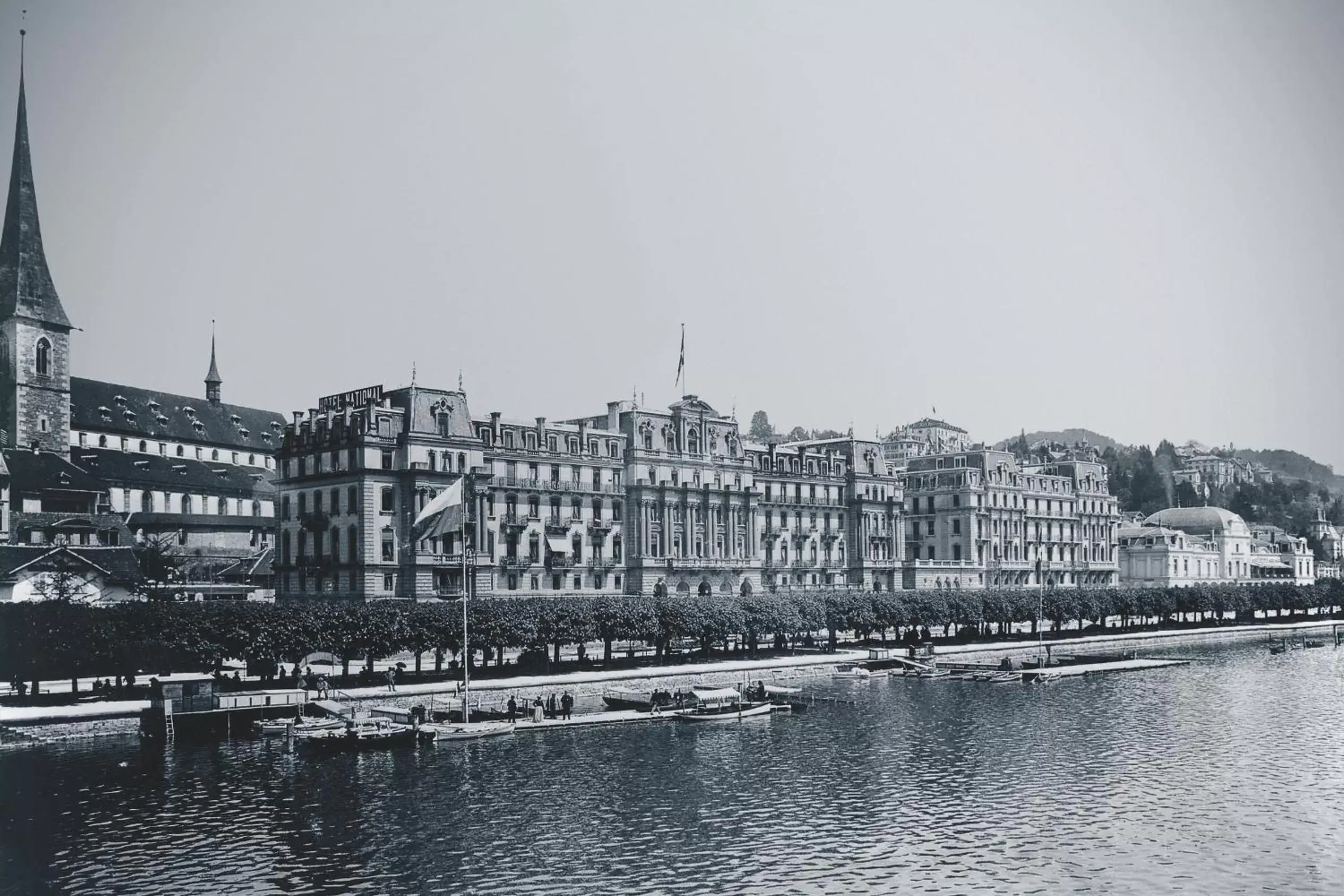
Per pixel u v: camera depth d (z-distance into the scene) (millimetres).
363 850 73000
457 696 123438
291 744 101625
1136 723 118188
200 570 192125
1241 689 144500
